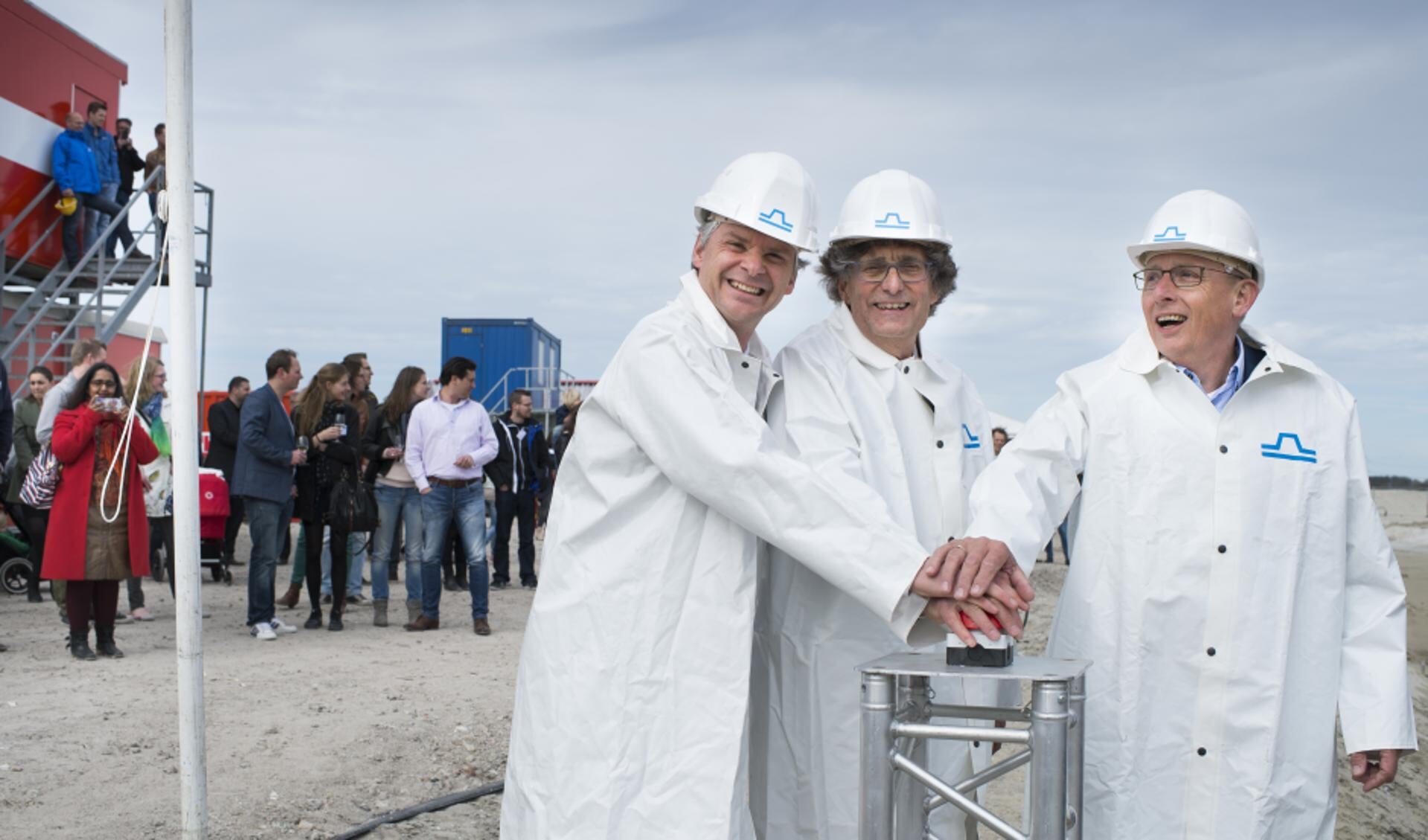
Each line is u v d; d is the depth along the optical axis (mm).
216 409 11477
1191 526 2869
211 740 5402
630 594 2785
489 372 23906
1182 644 2861
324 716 5957
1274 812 2832
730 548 2803
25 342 13258
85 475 7043
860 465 3041
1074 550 3014
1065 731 2221
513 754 2877
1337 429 2938
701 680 2754
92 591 7336
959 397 3395
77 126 13141
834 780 3102
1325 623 2898
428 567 8875
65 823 4246
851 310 3330
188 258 3609
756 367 2980
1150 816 2865
